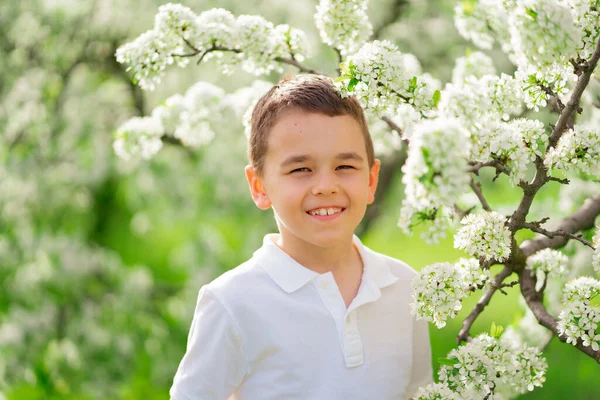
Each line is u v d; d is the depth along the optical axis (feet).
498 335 4.98
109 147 14.89
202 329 5.49
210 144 14.87
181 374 5.52
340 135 5.24
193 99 7.50
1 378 14.42
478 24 7.23
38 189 14.55
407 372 5.77
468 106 4.43
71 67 15.21
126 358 15.10
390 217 18.06
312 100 5.28
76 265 14.62
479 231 4.83
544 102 5.00
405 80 4.85
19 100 14.66
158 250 22.61
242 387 5.54
